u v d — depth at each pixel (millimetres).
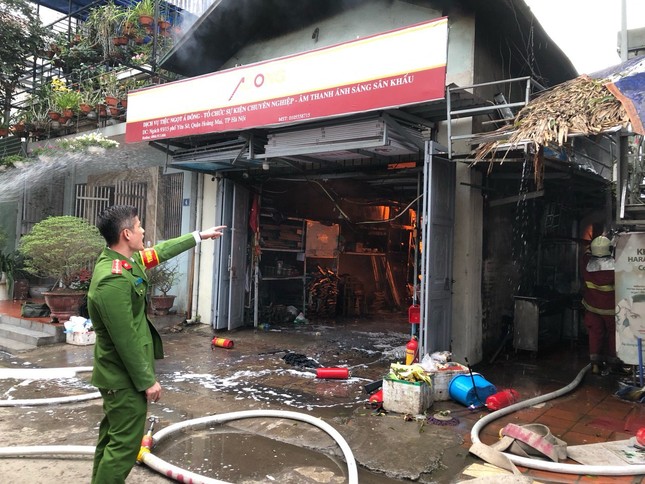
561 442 3562
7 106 12070
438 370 4836
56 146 9734
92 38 10875
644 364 5270
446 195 5684
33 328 7516
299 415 4125
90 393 4934
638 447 3639
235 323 8312
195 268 8695
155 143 7309
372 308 10992
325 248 10000
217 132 6328
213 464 3402
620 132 4273
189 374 5664
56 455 3426
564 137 3914
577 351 7254
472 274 6133
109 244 2672
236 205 8227
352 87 5090
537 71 7965
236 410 4496
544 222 8375
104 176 10289
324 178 7477
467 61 6141
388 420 4258
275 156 6207
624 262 5320
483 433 3984
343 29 7316
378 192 9164
